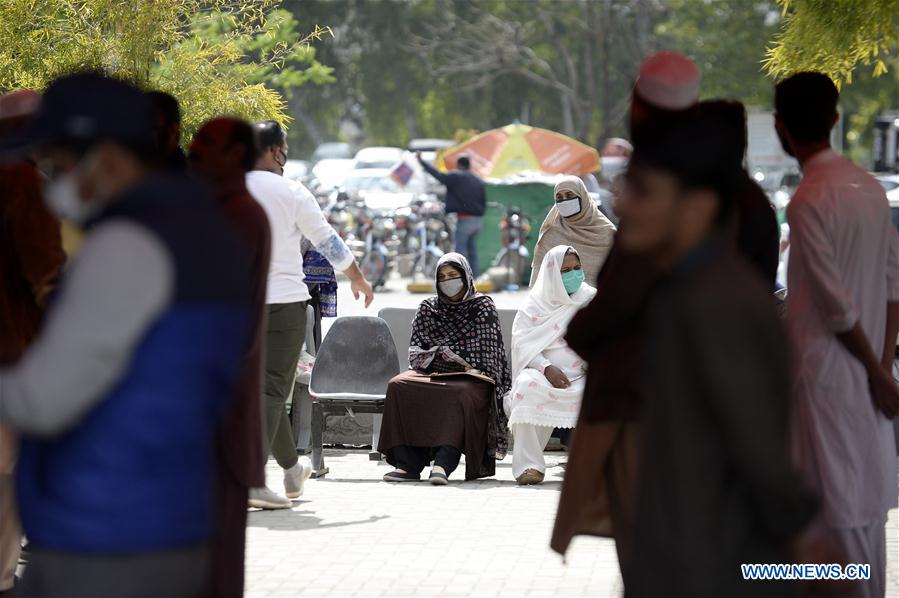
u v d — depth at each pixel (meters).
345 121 198.75
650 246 9.79
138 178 9.80
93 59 30.48
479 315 28.11
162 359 9.31
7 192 15.52
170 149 17.50
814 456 14.66
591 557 20.48
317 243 24.30
